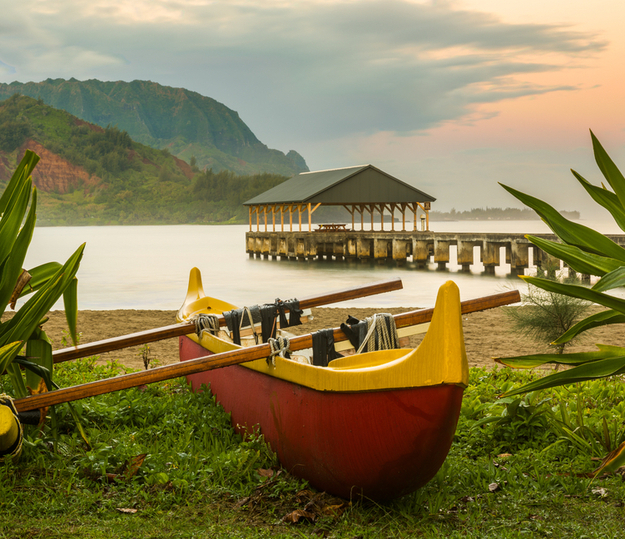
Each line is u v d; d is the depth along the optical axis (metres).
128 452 4.11
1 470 3.70
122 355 8.98
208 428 4.70
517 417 4.76
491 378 6.86
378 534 3.18
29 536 3.00
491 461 4.20
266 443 4.30
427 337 3.18
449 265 35.31
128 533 3.06
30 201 4.13
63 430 4.73
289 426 3.94
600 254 3.97
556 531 3.16
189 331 5.44
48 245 57.59
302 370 3.75
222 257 41.16
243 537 3.09
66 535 3.01
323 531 3.24
